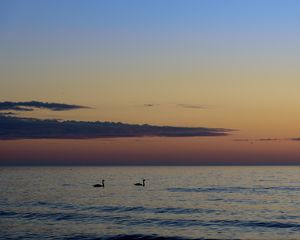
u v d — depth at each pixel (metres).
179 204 85.62
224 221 64.38
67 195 105.25
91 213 72.69
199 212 74.06
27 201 91.38
